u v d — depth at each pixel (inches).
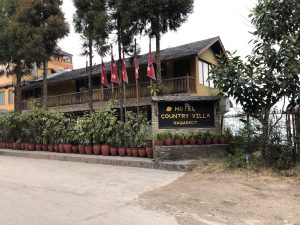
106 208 255.0
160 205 260.8
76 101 986.7
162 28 620.4
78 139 573.0
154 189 312.5
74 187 331.3
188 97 459.2
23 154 627.2
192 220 225.0
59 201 277.6
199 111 469.7
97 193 303.6
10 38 848.9
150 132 491.5
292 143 368.2
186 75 777.6
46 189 324.8
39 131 668.1
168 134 439.8
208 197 279.6
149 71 637.3
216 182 329.4
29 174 414.0
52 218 232.1
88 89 917.8
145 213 241.1
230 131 458.6
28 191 316.8
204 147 444.8
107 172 409.1
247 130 401.7
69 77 1039.0
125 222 222.2
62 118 627.5
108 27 680.4
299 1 384.8
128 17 598.5
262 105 396.5
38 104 952.3
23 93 1247.5
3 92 1343.5
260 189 299.6
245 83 382.9
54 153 595.8
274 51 375.9
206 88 863.7
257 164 370.9
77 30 761.0
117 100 856.9
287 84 373.1
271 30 390.9
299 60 359.9
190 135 445.4
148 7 584.1
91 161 500.7
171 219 227.5
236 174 354.0
